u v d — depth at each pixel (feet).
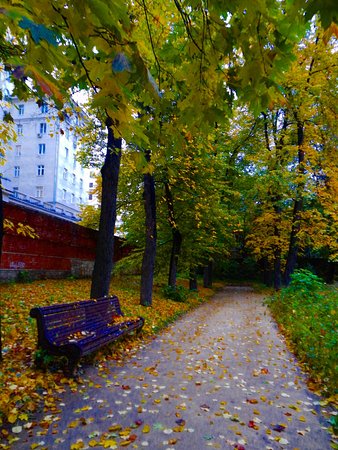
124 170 45.73
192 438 10.37
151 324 28.50
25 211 37.22
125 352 20.35
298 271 44.50
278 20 6.67
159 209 49.32
